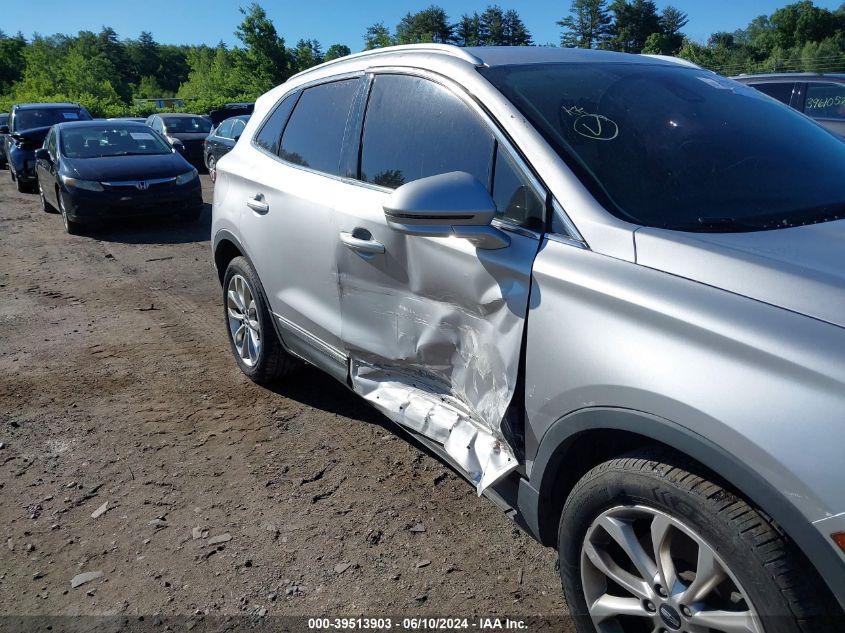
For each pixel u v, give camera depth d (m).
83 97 47.16
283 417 3.97
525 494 2.29
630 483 1.88
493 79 2.59
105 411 4.11
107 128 10.84
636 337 1.86
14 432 3.86
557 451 2.12
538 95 2.52
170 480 3.36
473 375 2.47
